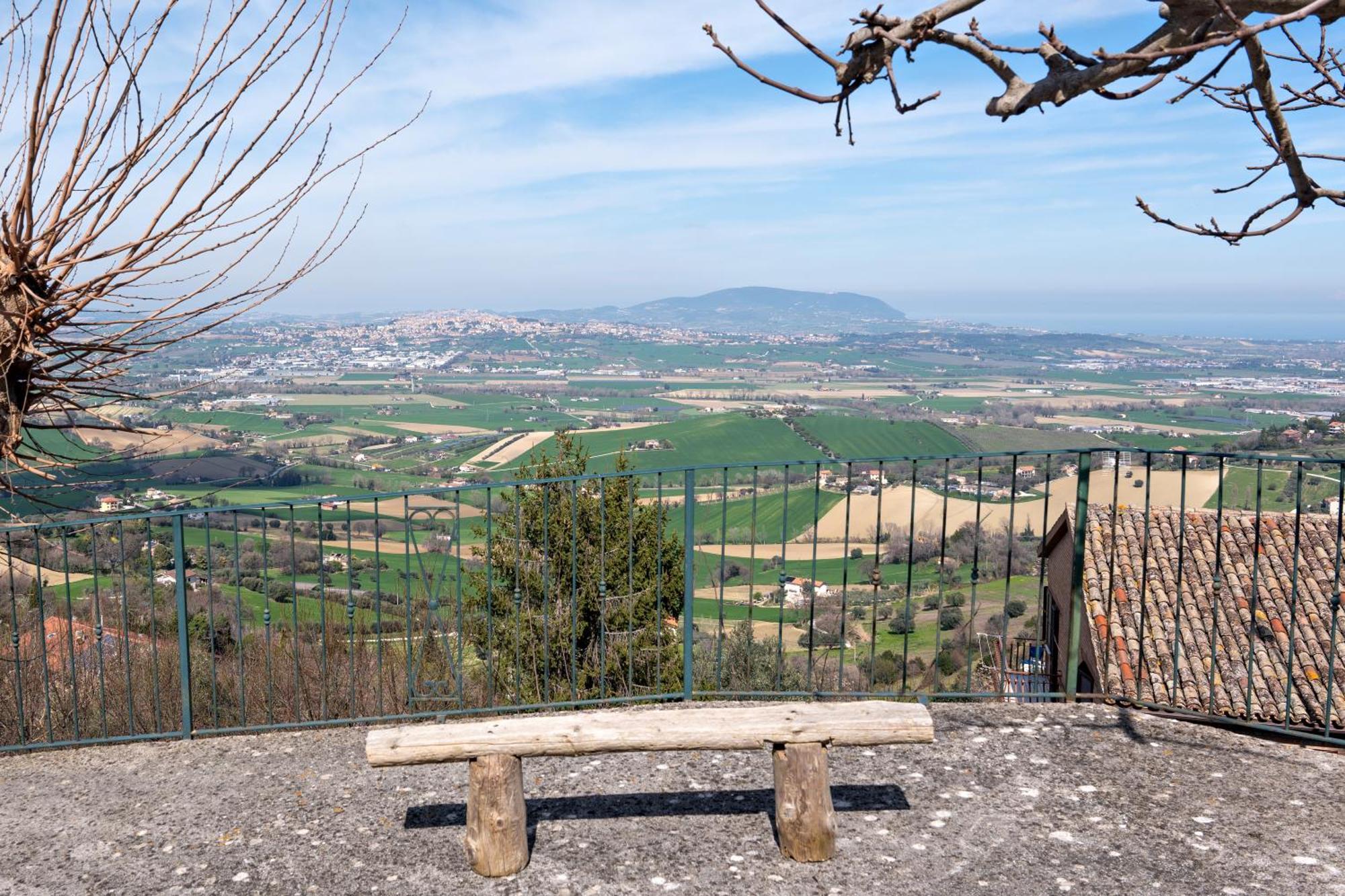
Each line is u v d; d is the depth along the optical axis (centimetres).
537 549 962
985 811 364
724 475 468
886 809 368
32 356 345
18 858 348
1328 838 341
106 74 302
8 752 448
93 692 655
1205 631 1163
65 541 438
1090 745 423
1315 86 291
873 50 246
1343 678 1056
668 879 321
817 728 328
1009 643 1398
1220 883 313
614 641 889
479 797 324
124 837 362
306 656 713
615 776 400
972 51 243
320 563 456
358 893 319
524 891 316
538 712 478
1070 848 337
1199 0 218
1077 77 231
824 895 310
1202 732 435
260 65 314
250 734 461
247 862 340
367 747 320
